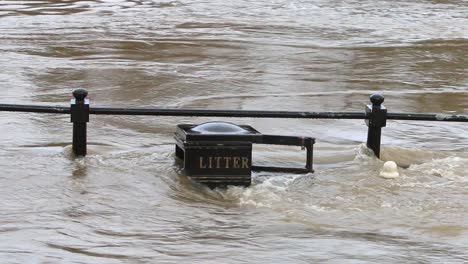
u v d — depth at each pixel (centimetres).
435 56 5256
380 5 8269
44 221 2030
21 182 2331
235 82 4234
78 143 2598
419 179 2497
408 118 2634
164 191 2305
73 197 2220
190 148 2316
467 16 7475
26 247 1856
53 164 2525
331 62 4944
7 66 4447
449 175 2553
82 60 4728
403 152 2842
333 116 2586
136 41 5475
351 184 2422
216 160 2323
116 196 2247
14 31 5738
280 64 4822
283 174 2477
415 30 6431
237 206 2209
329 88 4191
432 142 3109
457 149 3002
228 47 5353
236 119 3416
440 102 3906
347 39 5875
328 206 2223
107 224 2031
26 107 2488
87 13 6894
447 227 2081
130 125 3234
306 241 1950
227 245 1911
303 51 5294
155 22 6469
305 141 2447
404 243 1962
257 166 2477
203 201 2242
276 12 7450
